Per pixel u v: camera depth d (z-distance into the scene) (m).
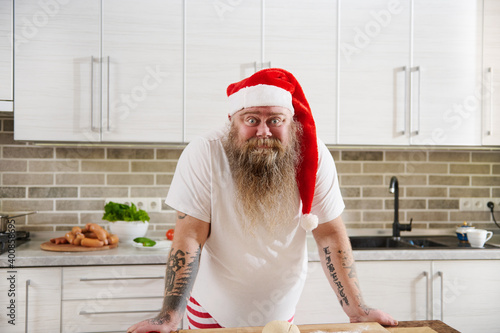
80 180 2.67
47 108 2.35
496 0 2.63
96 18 2.38
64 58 2.36
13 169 2.62
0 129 2.61
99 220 2.68
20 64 2.34
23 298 2.08
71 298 2.11
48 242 2.41
